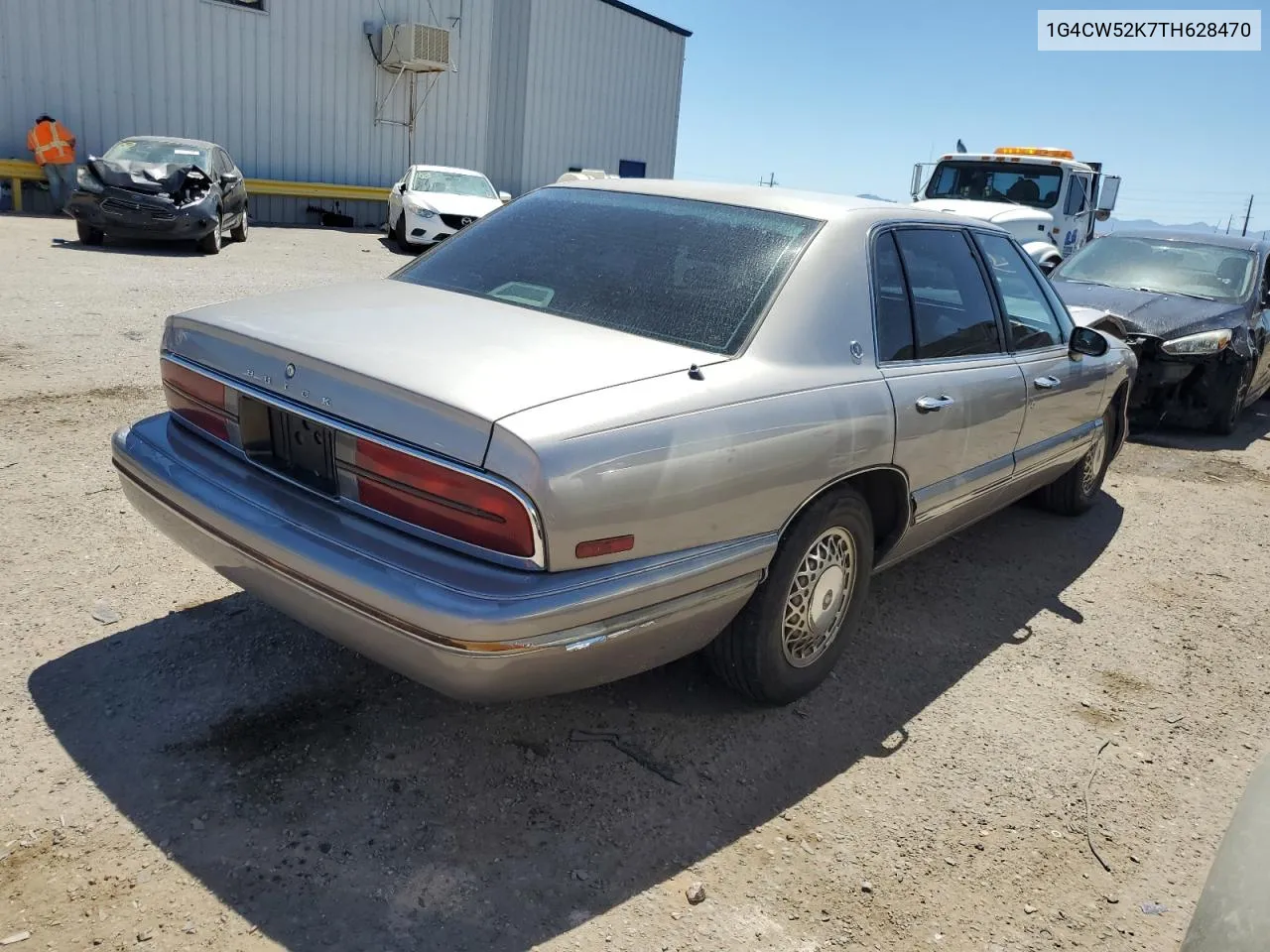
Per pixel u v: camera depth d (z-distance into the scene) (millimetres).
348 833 2578
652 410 2545
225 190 14359
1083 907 2600
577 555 2381
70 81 17297
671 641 2750
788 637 3230
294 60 20172
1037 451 4508
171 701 3049
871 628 4109
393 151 22406
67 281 9789
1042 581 4809
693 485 2596
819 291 3154
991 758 3246
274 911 2299
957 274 3924
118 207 12344
